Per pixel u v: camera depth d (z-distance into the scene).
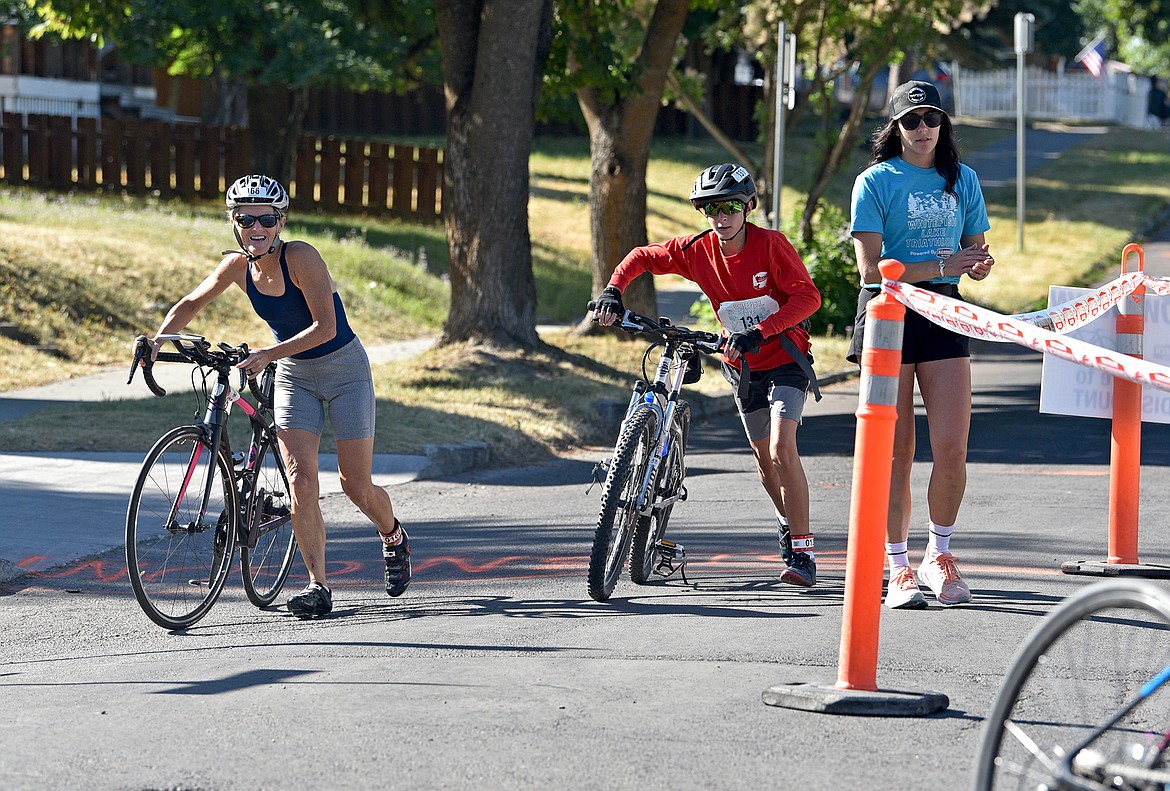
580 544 24.14
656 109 53.03
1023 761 12.18
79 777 12.25
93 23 58.72
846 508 27.58
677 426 20.78
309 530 19.14
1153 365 12.05
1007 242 85.12
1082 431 37.91
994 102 162.62
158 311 52.78
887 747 12.91
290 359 19.12
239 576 21.84
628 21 59.62
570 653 16.48
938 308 13.72
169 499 18.36
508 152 44.62
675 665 15.84
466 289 45.03
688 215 96.94
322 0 80.81
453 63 45.06
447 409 37.25
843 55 62.84
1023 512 26.36
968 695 14.59
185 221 67.12
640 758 12.62
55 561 22.28
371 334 56.06
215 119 116.44
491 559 22.95
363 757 12.68
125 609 19.59
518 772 12.28
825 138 61.62
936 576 18.81
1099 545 23.22
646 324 19.83
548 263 76.94
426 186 83.12
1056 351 12.77
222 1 74.62
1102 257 81.12
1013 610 18.50
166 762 12.62
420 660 16.33
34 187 78.38
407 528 25.89
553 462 34.56
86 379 43.47
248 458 19.52
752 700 14.39
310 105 125.00
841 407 43.75
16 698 15.01
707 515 26.98
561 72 50.44
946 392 18.31
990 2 61.38
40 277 50.75
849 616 14.24
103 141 78.56
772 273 19.73
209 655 16.94
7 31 97.25
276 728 13.56
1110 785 8.97
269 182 18.36
